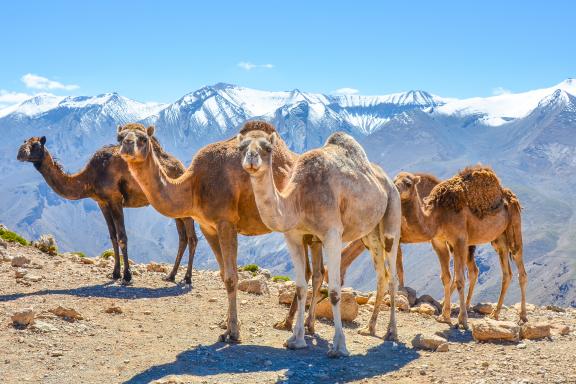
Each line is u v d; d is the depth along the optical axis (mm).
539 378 9469
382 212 12391
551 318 16312
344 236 11820
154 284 16688
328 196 11008
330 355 10836
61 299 13945
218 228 11766
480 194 14891
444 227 14547
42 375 9438
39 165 16672
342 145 12117
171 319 13086
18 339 10883
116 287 15781
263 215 10195
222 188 11664
